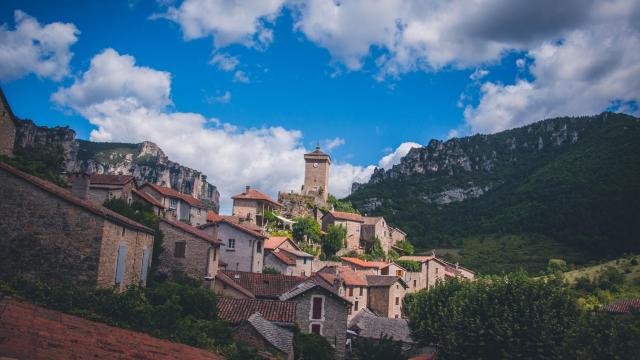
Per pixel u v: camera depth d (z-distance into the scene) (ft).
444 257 480.64
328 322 148.15
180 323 86.94
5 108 128.47
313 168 440.45
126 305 78.13
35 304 67.72
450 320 144.66
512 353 124.77
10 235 86.33
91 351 52.16
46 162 158.30
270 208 349.00
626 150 588.91
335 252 344.28
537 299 131.03
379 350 160.35
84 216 88.33
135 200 174.60
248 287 167.22
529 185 636.89
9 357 41.98
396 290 245.45
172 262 145.69
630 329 96.27
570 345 104.58
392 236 440.45
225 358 80.43
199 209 268.21
